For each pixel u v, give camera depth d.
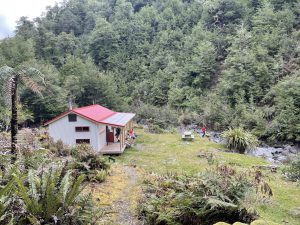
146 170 13.88
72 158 11.41
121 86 54.06
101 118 20.05
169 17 72.00
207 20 62.44
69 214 5.21
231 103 38.22
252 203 6.35
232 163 15.91
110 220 6.78
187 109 41.75
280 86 33.66
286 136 28.83
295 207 8.57
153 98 49.84
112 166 13.38
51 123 19.17
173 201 6.58
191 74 50.00
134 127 31.23
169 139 24.44
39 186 5.57
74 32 81.06
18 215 4.94
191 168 14.98
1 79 9.12
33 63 40.78
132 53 65.19
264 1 53.53
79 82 40.91
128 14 79.00
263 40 44.09
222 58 50.84
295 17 48.34
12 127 9.09
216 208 6.06
